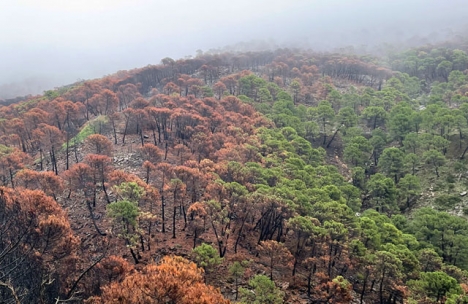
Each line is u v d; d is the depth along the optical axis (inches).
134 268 2100.1
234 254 2411.4
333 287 2001.7
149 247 2391.7
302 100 6796.3
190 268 1525.6
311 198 2746.1
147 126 4488.2
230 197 2524.6
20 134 3937.0
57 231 1892.2
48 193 2664.9
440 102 5295.3
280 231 2701.8
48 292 1759.4
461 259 2716.5
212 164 3053.6
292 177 3198.8
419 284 1989.4
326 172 3668.8
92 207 2876.5
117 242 2452.0
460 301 1780.3
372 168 4618.6
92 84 5831.7
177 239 2522.1
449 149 4404.5
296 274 2346.2
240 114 4630.9
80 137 4205.2
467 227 2834.6
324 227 2332.7
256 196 2447.1
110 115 4416.8
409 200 3944.4
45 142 3703.3
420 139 4298.7
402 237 2642.7
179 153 3710.6
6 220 1990.7
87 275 1879.9
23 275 1798.7
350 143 4579.2
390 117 5162.4
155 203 2901.1
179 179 2596.0
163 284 1251.8
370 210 3193.9
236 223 2842.0
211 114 4439.0
